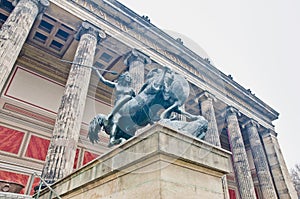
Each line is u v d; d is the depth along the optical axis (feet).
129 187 11.54
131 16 81.46
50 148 46.16
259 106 130.31
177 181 10.73
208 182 12.26
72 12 71.51
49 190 21.16
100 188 13.66
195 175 11.85
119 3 80.74
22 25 56.49
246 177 89.97
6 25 54.39
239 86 121.29
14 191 50.42
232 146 100.48
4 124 65.21
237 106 116.47
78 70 60.18
